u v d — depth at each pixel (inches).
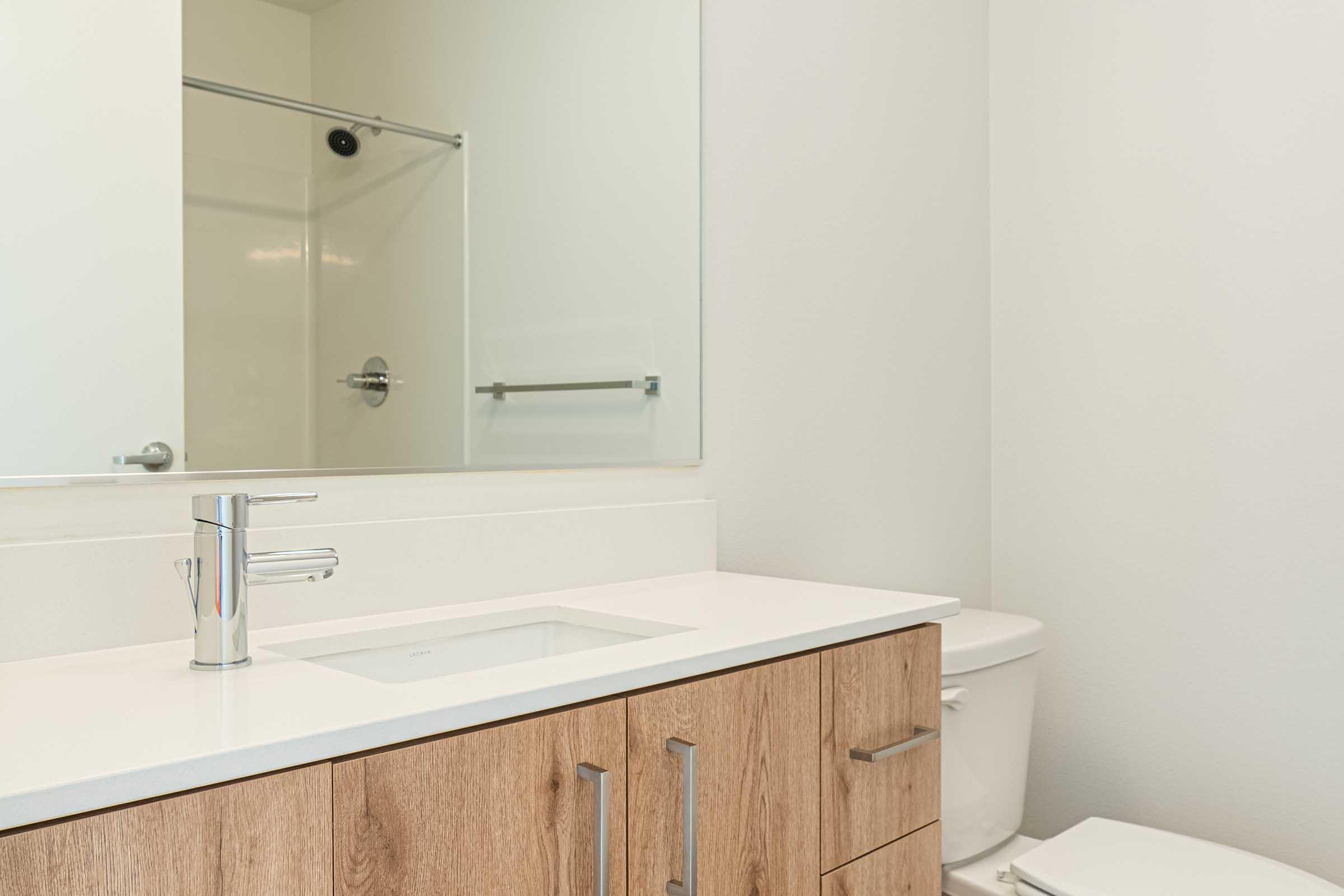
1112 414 81.1
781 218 69.1
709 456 64.3
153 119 41.7
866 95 75.9
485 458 53.1
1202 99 76.5
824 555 72.0
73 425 39.5
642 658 36.4
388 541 47.4
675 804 36.4
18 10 38.2
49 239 38.9
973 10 87.2
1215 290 75.9
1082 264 82.9
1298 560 71.8
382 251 49.2
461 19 52.4
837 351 73.4
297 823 26.9
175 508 42.3
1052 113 84.7
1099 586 81.8
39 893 22.9
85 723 28.3
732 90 65.8
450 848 30.0
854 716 44.4
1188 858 60.9
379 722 28.4
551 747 32.5
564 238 56.8
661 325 61.5
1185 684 77.1
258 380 44.8
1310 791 70.9
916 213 80.4
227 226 43.9
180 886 25.0
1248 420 74.2
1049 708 84.6
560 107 56.7
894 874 46.4
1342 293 69.9
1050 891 57.6
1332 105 70.5
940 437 82.6
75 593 38.4
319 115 47.0
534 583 53.1
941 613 49.6
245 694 31.6
